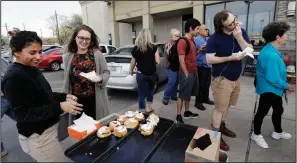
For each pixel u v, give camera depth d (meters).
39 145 1.31
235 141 2.54
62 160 1.38
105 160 1.15
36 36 1.19
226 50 2.10
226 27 2.03
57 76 8.14
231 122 3.11
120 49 5.26
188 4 9.03
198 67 3.57
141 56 3.13
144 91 3.32
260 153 2.28
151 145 1.30
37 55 1.21
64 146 1.49
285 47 6.21
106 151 1.19
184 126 1.51
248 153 2.28
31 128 1.28
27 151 1.34
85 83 2.06
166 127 1.52
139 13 11.10
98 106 2.15
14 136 2.96
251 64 6.24
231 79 2.18
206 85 3.80
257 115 2.42
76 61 2.04
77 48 2.06
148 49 3.08
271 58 2.16
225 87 2.19
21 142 1.32
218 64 2.19
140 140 1.36
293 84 4.92
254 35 7.55
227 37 2.12
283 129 2.83
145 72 3.19
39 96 1.26
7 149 2.60
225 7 8.07
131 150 1.25
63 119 1.55
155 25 12.34
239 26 2.02
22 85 1.14
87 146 1.28
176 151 1.24
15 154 2.49
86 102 2.12
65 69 2.07
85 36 1.94
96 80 1.97
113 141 1.33
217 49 2.15
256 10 7.34
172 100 4.27
